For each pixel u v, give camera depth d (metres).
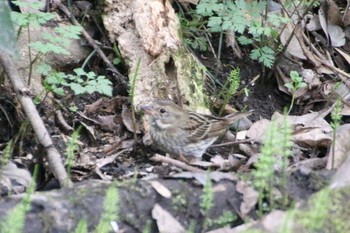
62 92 11.10
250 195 8.84
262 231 8.20
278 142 8.71
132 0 12.26
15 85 10.47
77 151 10.84
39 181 10.07
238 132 11.60
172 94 11.64
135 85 11.68
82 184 9.19
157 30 11.94
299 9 13.84
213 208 8.80
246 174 9.15
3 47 8.99
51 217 8.45
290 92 12.88
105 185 8.98
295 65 13.12
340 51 13.83
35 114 10.23
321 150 11.04
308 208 8.36
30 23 10.86
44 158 10.07
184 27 12.91
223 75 12.91
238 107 12.59
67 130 11.26
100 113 11.76
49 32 11.98
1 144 10.98
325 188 8.30
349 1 14.17
